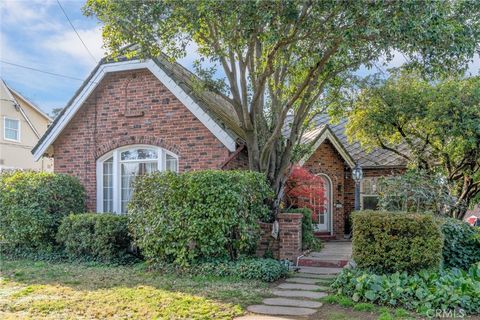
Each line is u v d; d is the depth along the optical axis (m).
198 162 12.84
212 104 14.38
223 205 9.70
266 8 8.58
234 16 8.95
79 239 11.48
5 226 12.25
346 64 10.96
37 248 12.22
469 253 9.72
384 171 18.14
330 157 17.88
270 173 12.16
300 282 8.98
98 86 14.03
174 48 10.84
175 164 13.27
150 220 10.12
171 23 9.98
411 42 8.27
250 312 6.78
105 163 14.17
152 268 10.03
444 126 13.78
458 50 8.42
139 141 13.57
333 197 17.81
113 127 13.93
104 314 6.61
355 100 15.12
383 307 6.88
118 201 13.77
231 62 11.82
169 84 12.92
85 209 13.75
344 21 8.60
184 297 7.54
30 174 12.65
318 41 9.70
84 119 14.28
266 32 9.27
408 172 13.45
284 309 6.93
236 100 12.02
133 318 6.43
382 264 8.20
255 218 10.44
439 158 15.66
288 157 12.42
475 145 13.66
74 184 13.22
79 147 14.27
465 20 8.91
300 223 11.34
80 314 6.63
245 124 11.90
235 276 9.17
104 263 11.06
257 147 12.07
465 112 13.53
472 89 13.52
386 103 15.26
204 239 9.67
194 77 12.97
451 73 9.49
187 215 9.78
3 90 23.84
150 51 10.89
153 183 10.28
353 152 19.11
